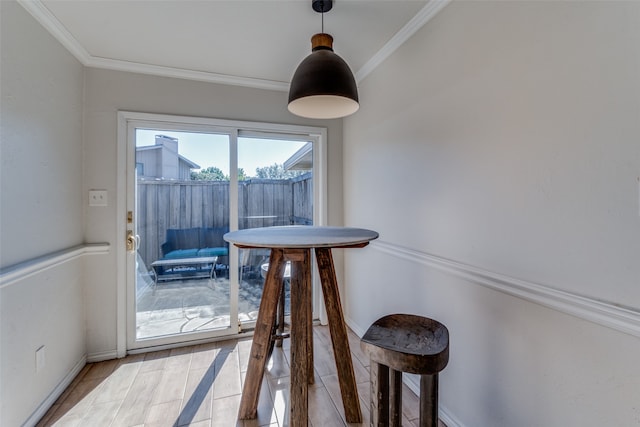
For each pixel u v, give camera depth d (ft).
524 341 3.75
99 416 5.29
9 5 4.62
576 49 3.15
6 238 4.55
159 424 5.10
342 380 5.10
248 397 5.18
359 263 8.50
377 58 7.15
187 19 5.72
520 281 3.78
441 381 5.18
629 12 2.73
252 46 6.72
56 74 5.93
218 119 8.23
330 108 5.23
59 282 5.96
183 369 6.84
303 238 4.58
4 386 4.41
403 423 5.06
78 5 5.27
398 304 6.57
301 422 4.28
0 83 4.44
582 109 3.10
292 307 4.34
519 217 3.81
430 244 5.52
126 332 7.50
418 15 5.55
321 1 5.19
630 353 2.77
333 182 9.48
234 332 8.46
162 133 7.93
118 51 6.86
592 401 3.05
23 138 4.95
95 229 7.16
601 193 2.96
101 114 7.20
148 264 7.84
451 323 5.00
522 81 3.75
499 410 4.09
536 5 3.57
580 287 3.15
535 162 3.60
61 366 5.98
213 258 8.41
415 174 5.94
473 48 4.50
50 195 5.71
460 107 4.76
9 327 4.52
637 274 2.71
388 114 6.89
